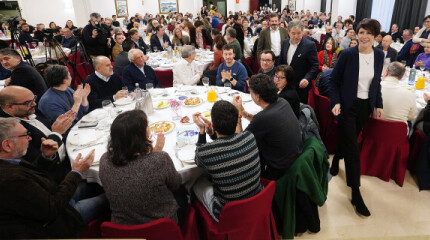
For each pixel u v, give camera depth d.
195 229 1.48
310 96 2.99
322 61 4.08
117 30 5.01
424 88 2.68
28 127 1.76
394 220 1.91
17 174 1.06
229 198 1.35
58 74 2.16
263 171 1.72
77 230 1.28
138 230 1.03
